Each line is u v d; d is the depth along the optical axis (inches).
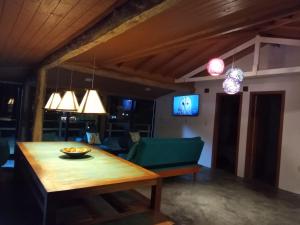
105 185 81.4
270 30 188.7
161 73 271.7
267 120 241.4
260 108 235.9
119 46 162.2
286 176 198.4
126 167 104.4
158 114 346.3
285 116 203.0
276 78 211.0
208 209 146.7
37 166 98.9
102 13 87.0
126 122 338.6
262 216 141.0
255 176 234.8
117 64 241.6
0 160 169.2
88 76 247.1
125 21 81.8
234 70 187.5
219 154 275.3
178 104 308.0
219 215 139.0
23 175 158.2
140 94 330.3
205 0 92.0
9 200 133.3
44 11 83.6
